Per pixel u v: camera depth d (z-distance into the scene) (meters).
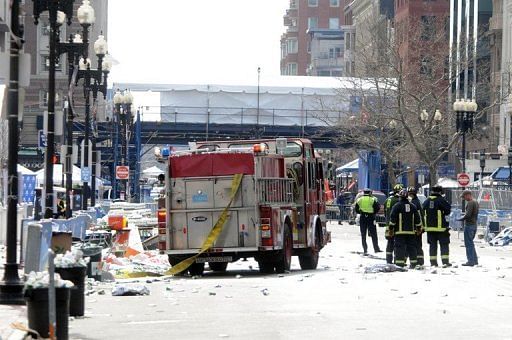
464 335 33.69
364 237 88.12
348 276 60.34
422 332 34.50
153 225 99.62
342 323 37.12
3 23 110.81
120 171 140.50
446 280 56.41
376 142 171.38
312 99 198.62
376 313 40.41
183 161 63.25
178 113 197.12
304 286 53.31
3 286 42.75
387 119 168.50
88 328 36.19
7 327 32.12
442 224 68.94
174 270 62.84
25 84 44.66
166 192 63.34
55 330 30.78
